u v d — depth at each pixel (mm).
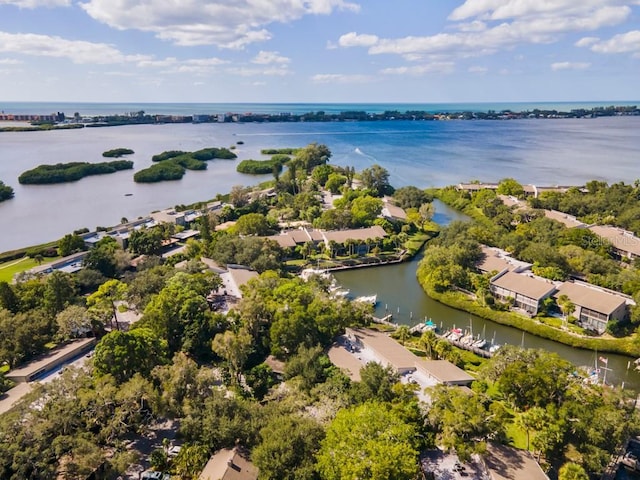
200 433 62656
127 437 67750
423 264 134625
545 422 64062
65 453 57531
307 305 96438
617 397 67938
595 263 123375
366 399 67812
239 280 118250
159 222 172250
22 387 75312
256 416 64125
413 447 58594
